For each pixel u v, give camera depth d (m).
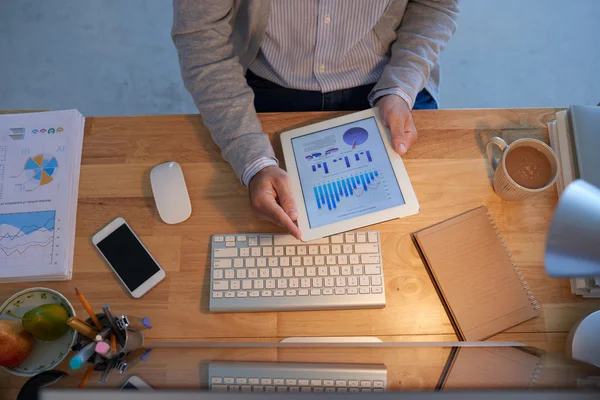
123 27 2.14
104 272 0.95
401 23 1.15
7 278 0.93
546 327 0.90
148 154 1.04
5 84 2.06
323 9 1.04
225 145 1.00
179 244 0.97
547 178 0.93
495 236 0.95
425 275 0.94
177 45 1.06
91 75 2.08
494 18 2.16
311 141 1.01
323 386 0.56
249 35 1.09
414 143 1.04
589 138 0.95
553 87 2.05
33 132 1.03
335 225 0.94
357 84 1.19
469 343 0.84
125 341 0.75
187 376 0.60
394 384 0.56
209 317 0.92
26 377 0.86
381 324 0.91
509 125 1.05
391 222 0.97
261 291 0.92
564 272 0.64
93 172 1.02
